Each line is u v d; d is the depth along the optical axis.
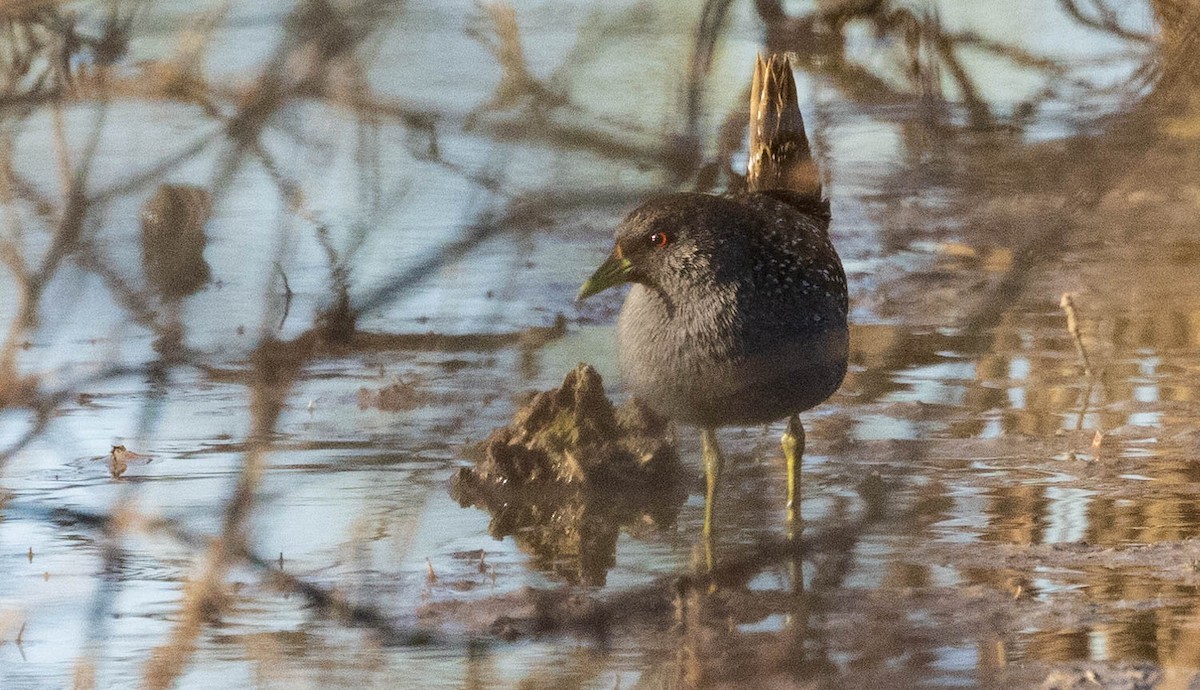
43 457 12.01
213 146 14.12
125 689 8.20
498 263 14.69
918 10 17.33
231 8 7.55
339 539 10.45
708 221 10.89
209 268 14.61
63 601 9.42
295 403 13.04
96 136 6.75
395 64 7.04
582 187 6.38
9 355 6.36
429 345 13.48
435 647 8.82
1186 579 9.78
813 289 11.16
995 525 10.70
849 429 12.79
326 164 6.71
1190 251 15.12
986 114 16.03
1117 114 9.54
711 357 10.95
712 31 7.70
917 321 15.55
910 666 8.52
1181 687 7.99
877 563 9.96
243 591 9.60
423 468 12.12
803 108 17.97
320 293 14.00
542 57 7.70
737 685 8.45
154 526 7.24
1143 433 12.64
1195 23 8.91
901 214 17.03
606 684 8.46
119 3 7.20
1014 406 13.34
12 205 6.86
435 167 8.63
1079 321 15.31
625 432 12.30
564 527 11.27
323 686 8.17
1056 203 9.01
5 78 7.11
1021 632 8.98
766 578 9.69
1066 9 15.26
